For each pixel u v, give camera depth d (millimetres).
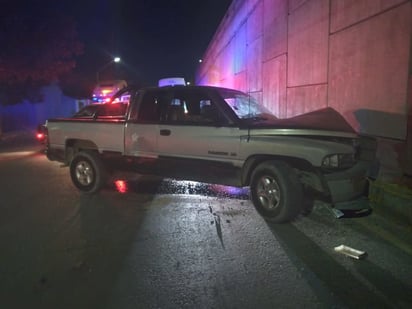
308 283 3727
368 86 6855
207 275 3916
